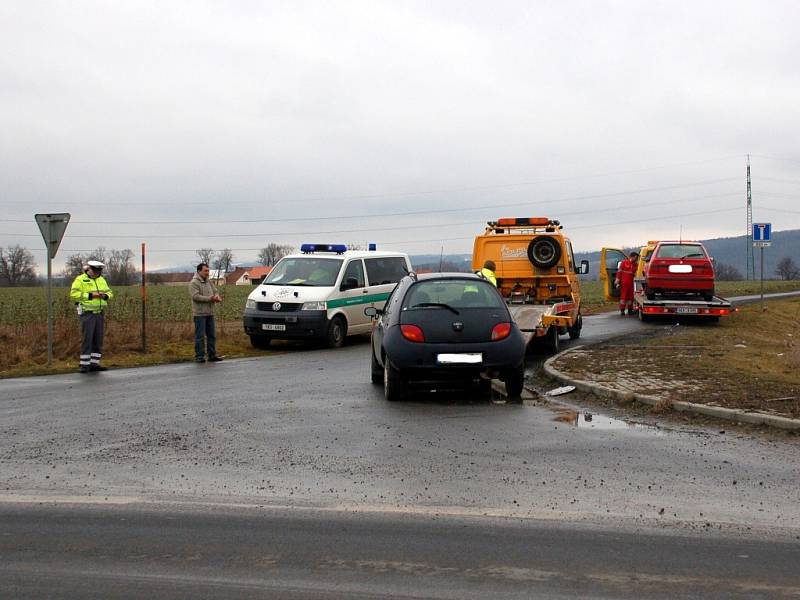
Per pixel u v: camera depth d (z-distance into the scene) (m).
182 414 10.17
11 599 4.44
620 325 22.66
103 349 18.39
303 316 18.59
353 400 11.08
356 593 4.47
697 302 23.00
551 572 4.75
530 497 6.30
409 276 11.88
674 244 24.25
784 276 91.19
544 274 18.34
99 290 15.52
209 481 6.89
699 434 8.55
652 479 6.80
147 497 6.43
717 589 4.48
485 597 4.39
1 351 17.78
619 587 4.52
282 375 14.03
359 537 5.41
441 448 8.01
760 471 7.03
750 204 71.50
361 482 6.79
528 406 10.44
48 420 9.90
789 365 13.05
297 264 20.09
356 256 20.45
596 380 11.66
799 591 4.45
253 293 19.20
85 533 5.57
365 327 20.36
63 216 16.61
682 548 5.15
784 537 5.36
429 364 10.59
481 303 10.98
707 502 6.15
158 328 20.41
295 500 6.30
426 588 4.53
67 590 4.56
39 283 78.38
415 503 6.18
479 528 5.58
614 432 8.71
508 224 18.78
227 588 4.56
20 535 5.54
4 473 7.23
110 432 9.05
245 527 5.66
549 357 15.40
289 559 5.01
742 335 19.08
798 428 8.48
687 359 13.74
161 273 85.38
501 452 7.81
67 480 6.98
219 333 21.06
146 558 5.06
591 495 6.34
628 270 27.16
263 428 9.16
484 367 10.63
